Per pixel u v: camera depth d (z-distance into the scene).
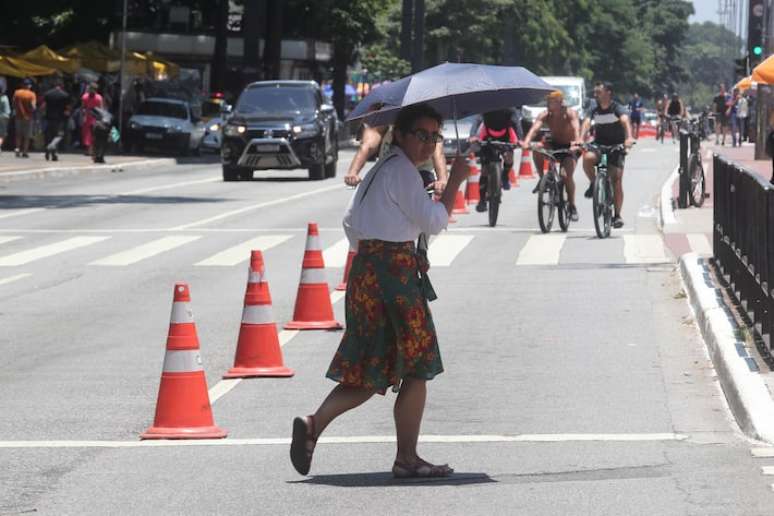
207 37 156.12
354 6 168.00
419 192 18.80
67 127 124.62
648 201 69.50
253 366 27.08
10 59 118.25
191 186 83.12
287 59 162.38
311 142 87.94
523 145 53.00
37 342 31.22
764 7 96.94
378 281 18.81
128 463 20.44
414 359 18.84
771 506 17.12
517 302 36.31
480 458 20.36
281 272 42.53
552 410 23.75
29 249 48.78
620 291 38.03
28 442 21.92
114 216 61.22
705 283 35.53
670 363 28.02
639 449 20.69
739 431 21.81
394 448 21.20
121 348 30.38
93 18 146.25
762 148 97.75
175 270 43.16
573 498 17.89
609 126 51.41
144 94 138.25
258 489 18.75
